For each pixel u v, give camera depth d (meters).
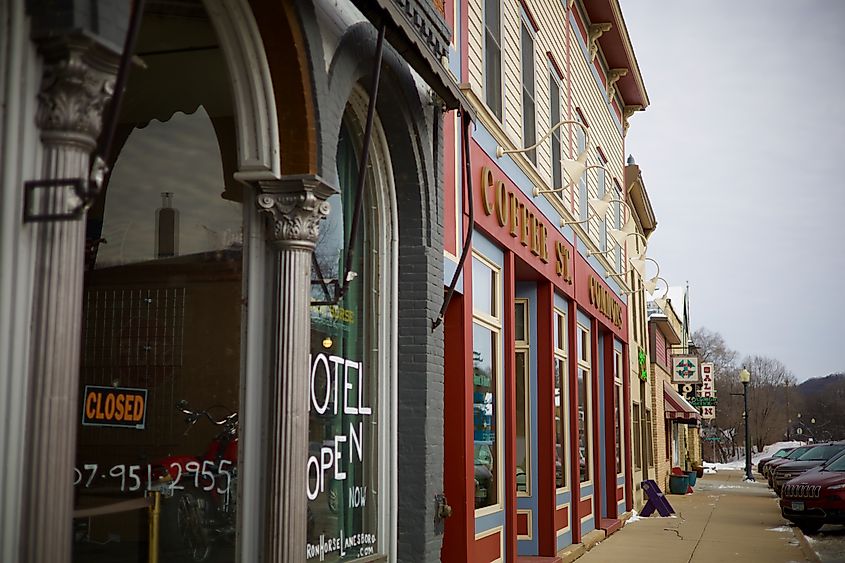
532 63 13.35
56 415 3.64
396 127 7.42
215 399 5.93
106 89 3.88
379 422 7.45
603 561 13.75
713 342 146.00
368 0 5.53
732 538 17.28
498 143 10.95
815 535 19.03
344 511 6.88
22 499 3.59
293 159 5.48
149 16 5.73
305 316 5.54
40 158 3.76
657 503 22.33
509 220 11.27
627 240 23.42
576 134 16.59
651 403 31.80
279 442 5.41
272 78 5.40
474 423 10.12
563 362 14.81
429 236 7.78
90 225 6.34
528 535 13.16
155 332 6.07
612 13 17.77
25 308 3.65
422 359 7.58
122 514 5.91
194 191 6.21
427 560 7.43
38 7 3.72
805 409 163.12
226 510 5.75
